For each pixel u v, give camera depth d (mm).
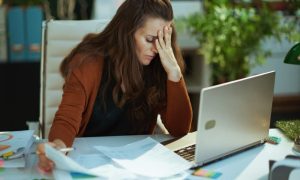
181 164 1483
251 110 1561
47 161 1425
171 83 1768
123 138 1753
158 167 1463
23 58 3348
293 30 3100
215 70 3387
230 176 1430
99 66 1749
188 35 3391
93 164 1484
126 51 1707
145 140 1675
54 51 2145
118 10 1731
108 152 1566
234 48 3146
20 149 1531
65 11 3592
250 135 1603
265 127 1656
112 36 1742
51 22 2145
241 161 1538
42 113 2176
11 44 3316
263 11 3125
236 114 1503
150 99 1840
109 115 1830
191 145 1679
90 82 1729
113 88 1777
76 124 1641
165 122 1854
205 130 1418
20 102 3250
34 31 3324
